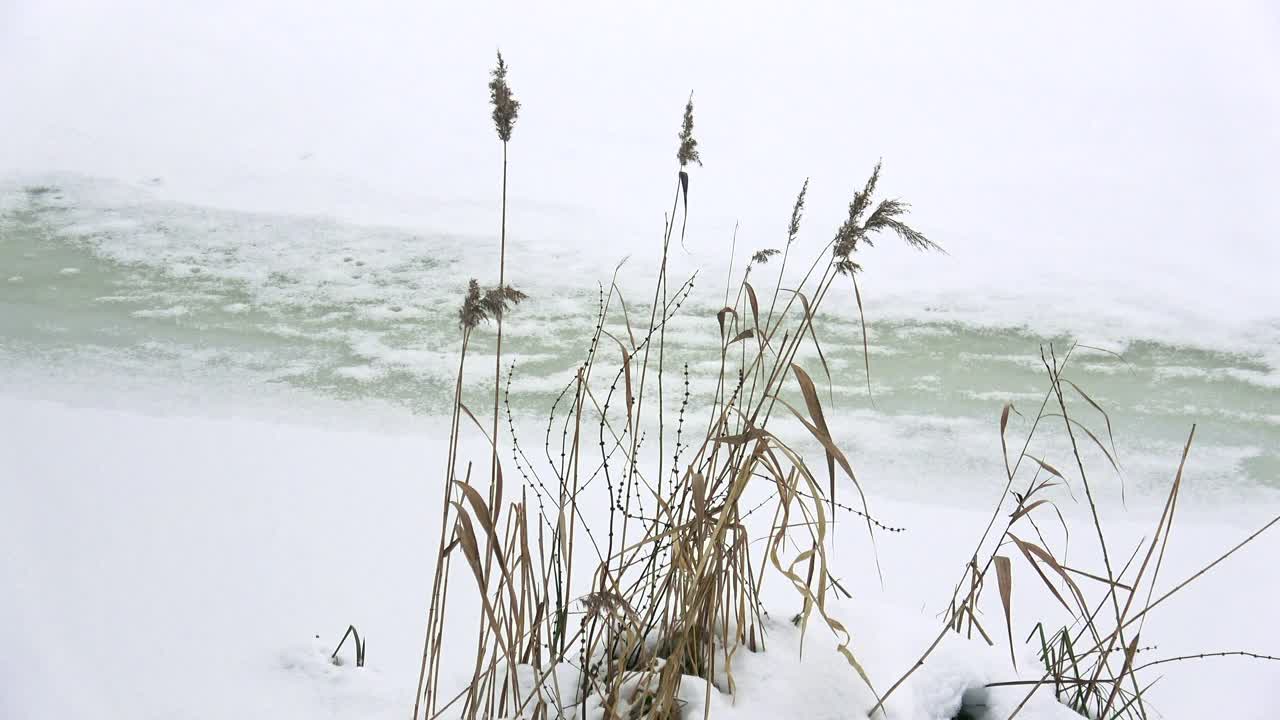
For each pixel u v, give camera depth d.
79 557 3.11
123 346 5.83
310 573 3.14
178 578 3.02
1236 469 5.01
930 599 3.28
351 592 3.02
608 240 8.80
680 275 7.97
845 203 10.60
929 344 6.84
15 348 5.62
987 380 6.24
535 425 5.04
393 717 2.22
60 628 2.64
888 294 7.85
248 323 6.45
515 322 6.73
